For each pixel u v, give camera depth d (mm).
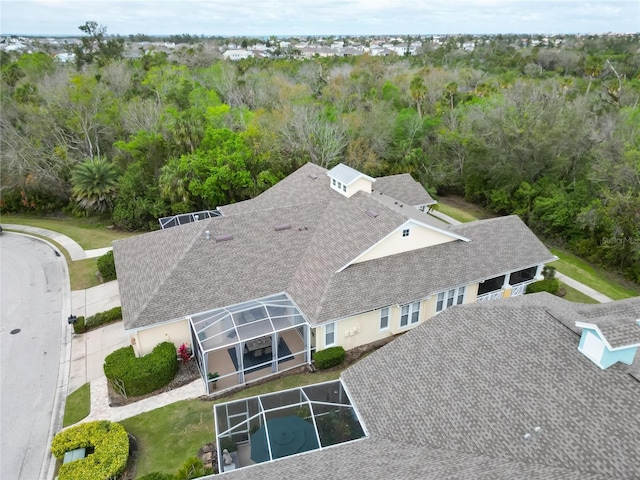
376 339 24891
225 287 24016
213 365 22766
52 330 27062
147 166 45906
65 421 19922
